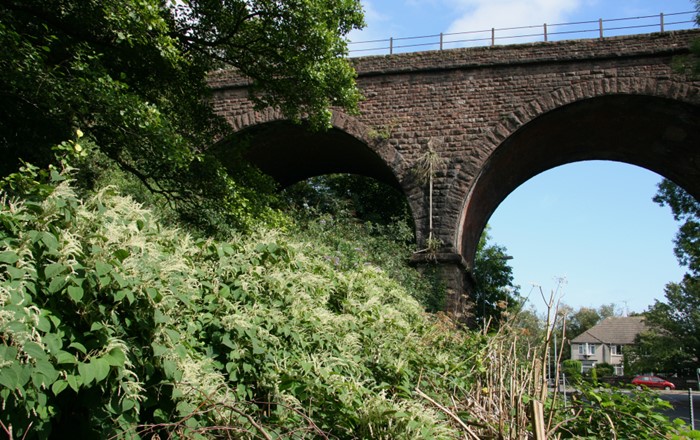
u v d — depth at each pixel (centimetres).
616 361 7931
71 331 300
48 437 310
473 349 628
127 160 1048
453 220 1666
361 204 2792
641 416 480
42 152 872
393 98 1772
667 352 5050
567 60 1661
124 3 829
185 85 1157
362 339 519
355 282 652
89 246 322
